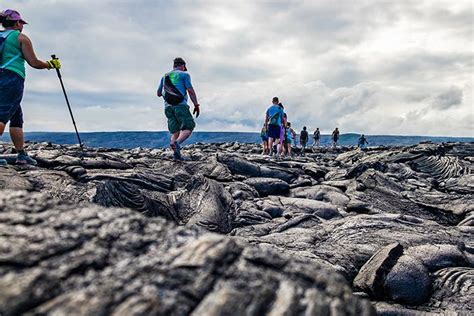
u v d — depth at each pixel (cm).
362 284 423
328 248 498
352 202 789
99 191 532
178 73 842
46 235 169
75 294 141
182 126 866
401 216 609
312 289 165
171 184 696
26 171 564
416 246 498
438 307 384
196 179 648
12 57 512
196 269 161
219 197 643
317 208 724
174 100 845
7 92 507
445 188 1033
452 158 1342
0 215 180
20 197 202
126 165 735
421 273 414
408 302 394
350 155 1880
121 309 136
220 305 146
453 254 466
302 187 912
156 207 565
